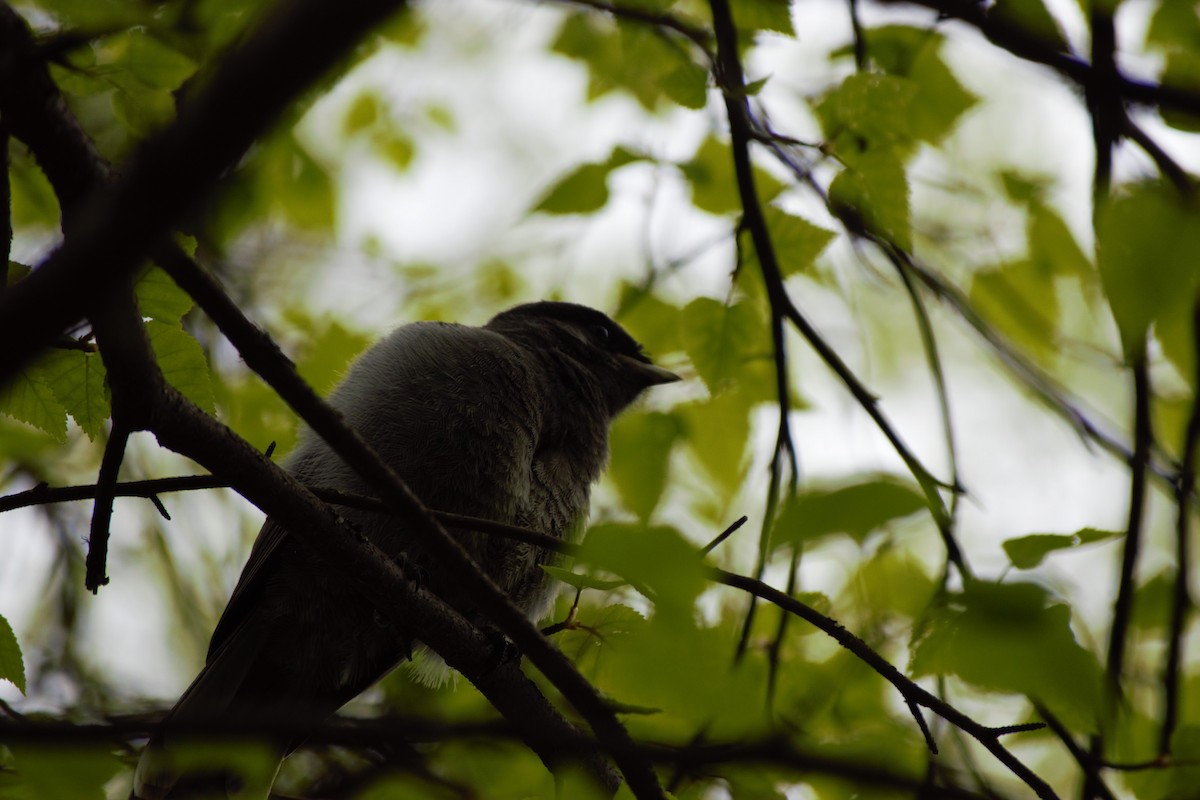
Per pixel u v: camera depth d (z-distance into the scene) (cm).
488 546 564
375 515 534
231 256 795
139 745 484
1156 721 454
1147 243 273
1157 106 406
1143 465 467
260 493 372
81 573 755
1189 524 468
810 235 544
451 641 423
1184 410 578
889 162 466
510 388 581
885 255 546
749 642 503
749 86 456
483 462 561
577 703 317
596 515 688
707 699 320
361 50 553
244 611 539
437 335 589
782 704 471
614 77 696
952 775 448
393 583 410
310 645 545
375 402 559
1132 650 484
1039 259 575
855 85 460
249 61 192
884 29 534
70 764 369
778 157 504
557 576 340
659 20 523
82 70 398
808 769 317
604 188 562
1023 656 281
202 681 522
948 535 435
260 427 666
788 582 471
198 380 372
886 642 486
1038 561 315
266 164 704
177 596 806
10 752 372
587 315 710
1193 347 459
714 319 532
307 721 313
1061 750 665
